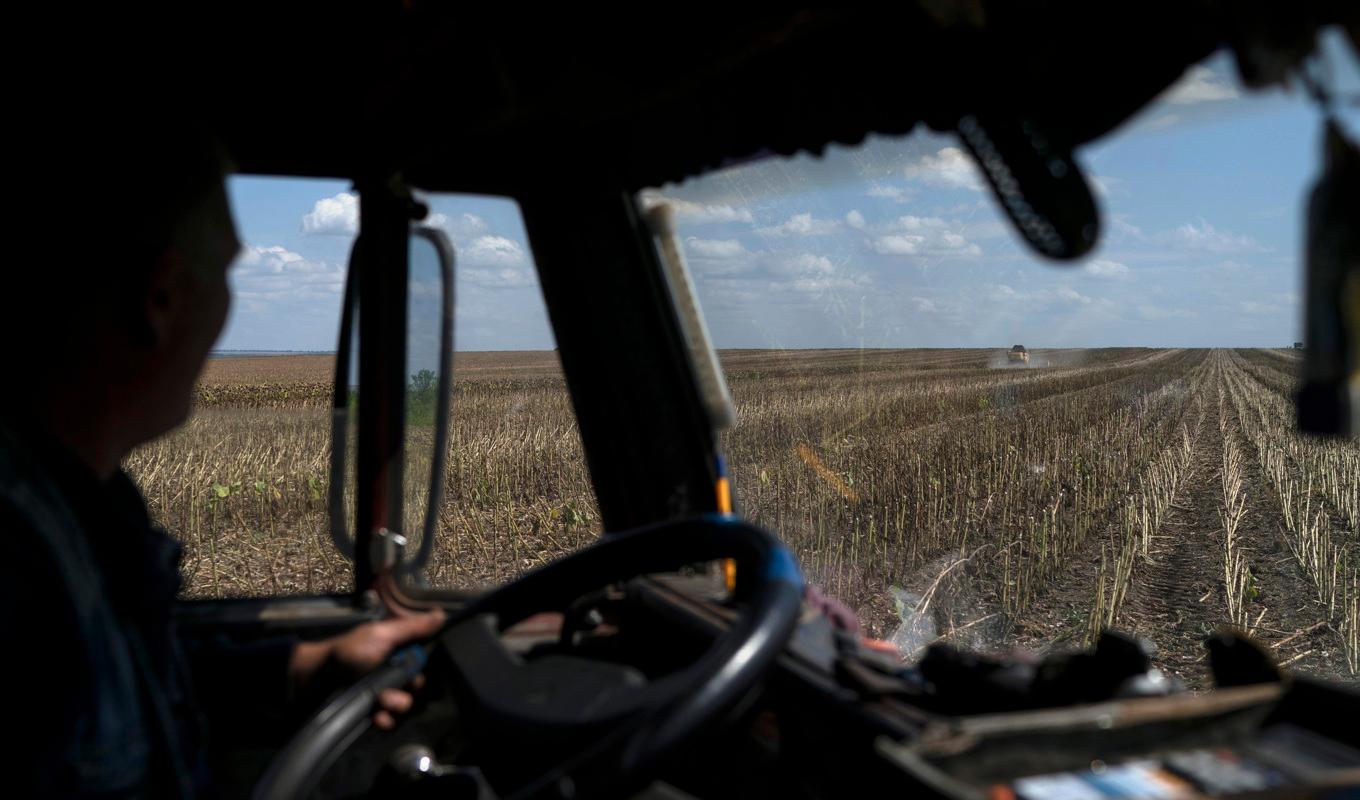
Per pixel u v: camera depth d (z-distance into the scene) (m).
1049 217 0.95
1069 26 0.92
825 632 1.44
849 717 1.13
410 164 1.97
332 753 1.52
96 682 0.94
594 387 2.16
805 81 1.38
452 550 8.38
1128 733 0.95
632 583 1.78
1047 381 35.88
